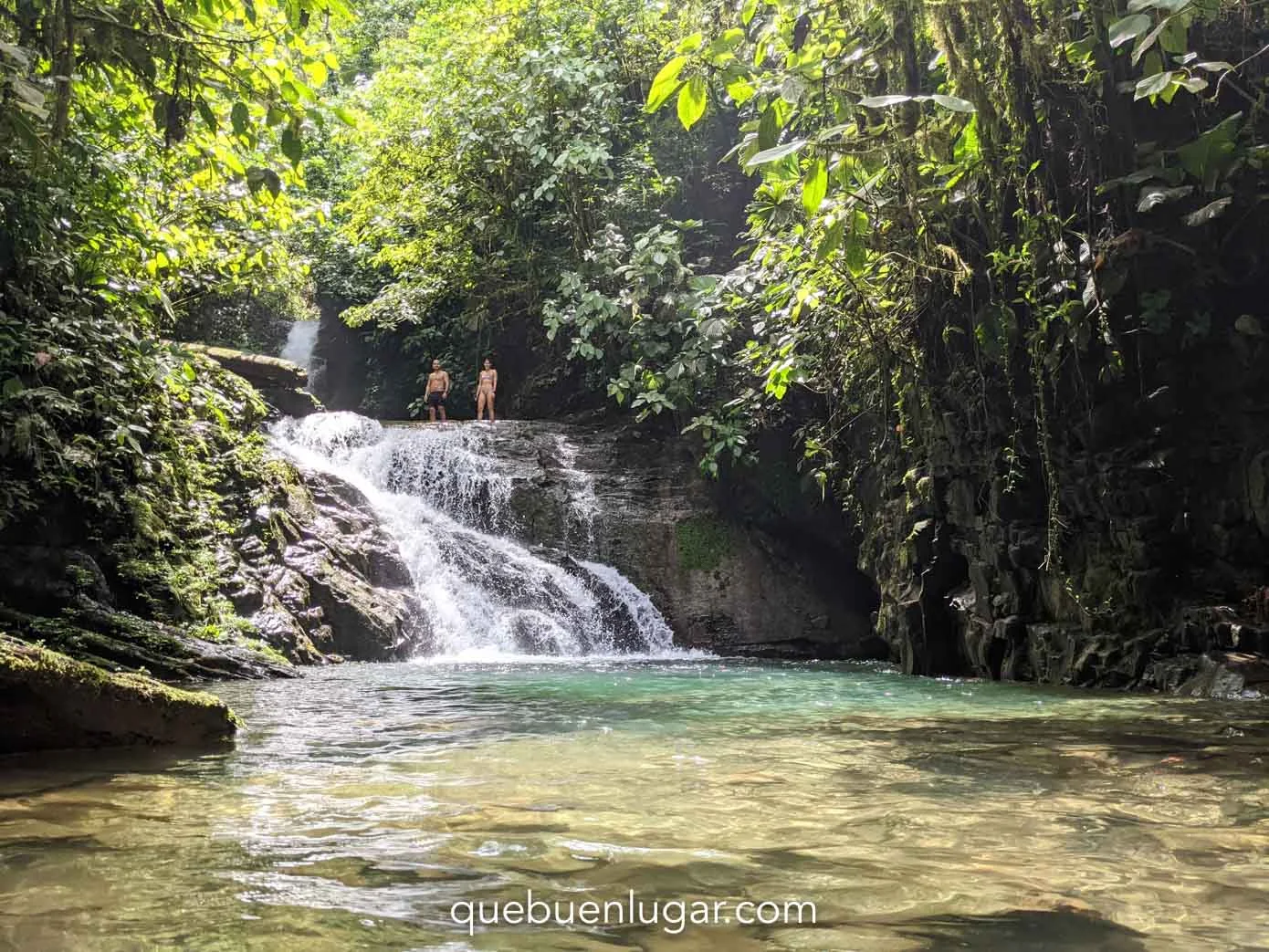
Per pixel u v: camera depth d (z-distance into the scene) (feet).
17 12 18.35
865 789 12.23
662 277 51.70
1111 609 27.89
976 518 31.73
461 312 74.69
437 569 42.68
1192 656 25.77
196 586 33.24
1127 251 26.43
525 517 48.26
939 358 32.50
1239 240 26.86
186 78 18.04
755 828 10.11
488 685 27.02
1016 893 7.91
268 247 42.45
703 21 28.68
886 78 30.01
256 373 51.24
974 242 29.96
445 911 7.52
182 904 7.66
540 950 6.70
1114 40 14.88
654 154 60.39
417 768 13.85
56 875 8.43
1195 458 27.58
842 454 41.86
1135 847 9.37
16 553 28.86
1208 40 27.09
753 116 54.34
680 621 46.26
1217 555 27.30
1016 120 27.96
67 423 31.48
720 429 46.60
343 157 81.66
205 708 16.71
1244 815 10.69
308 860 8.93
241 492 38.63
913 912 7.48
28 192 28.53
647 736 17.21
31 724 14.94
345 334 90.17
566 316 55.36
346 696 24.26
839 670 34.55
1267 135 26.61
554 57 58.44
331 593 37.37
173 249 35.81
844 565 48.26
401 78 67.10
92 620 28.66
